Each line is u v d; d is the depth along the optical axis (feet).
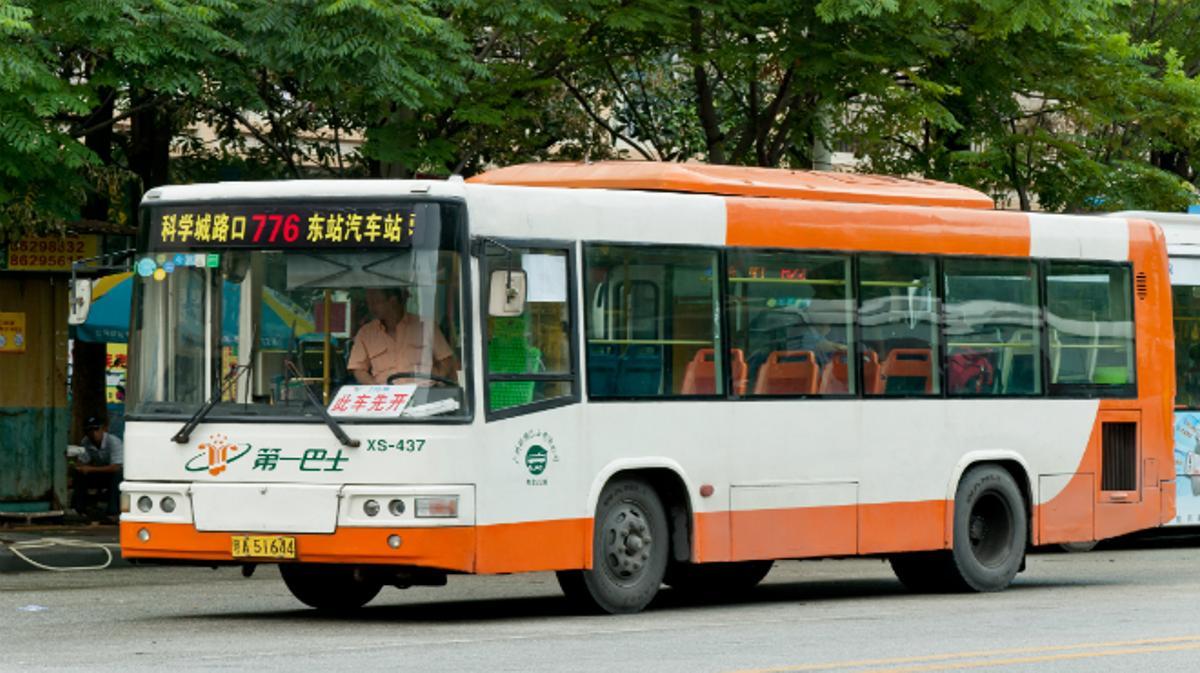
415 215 49.90
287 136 95.96
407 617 54.08
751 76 91.56
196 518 50.34
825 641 46.03
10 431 90.79
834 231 59.31
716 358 56.08
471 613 55.67
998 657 42.57
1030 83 96.27
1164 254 69.82
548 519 51.62
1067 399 66.03
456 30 80.28
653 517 54.90
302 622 52.03
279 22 73.41
